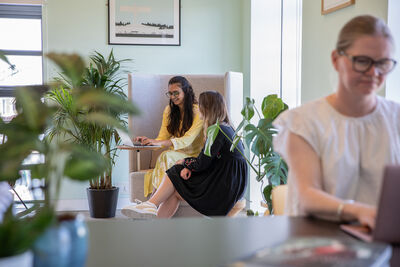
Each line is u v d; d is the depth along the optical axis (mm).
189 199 3328
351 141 1240
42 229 664
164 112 4215
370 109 1248
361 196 1257
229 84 4258
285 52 4652
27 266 667
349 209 1051
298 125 1247
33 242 658
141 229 1085
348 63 1132
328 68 2994
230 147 3291
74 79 725
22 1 5039
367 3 2580
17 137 722
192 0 5207
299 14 4367
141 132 4430
